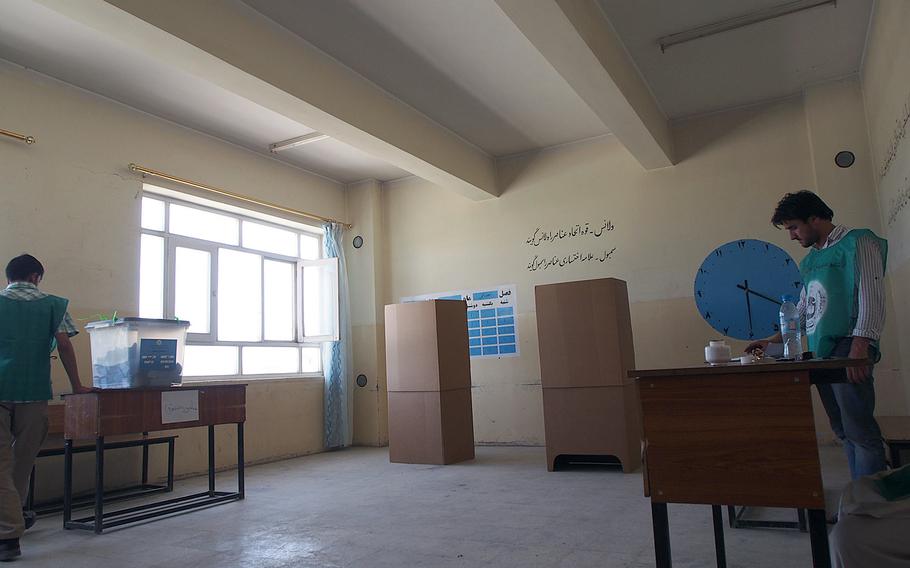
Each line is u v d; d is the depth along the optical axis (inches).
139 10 119.3
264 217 246.8
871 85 175.5
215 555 107.9
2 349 117.9
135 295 189.8
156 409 139.6
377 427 261.7
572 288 182.2
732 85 196.9
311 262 265.4
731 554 94.0
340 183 282.0
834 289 96.5
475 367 251.1
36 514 145.3
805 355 82.6
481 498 145.3
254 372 239.3
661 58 177.8
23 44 158.1
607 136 234.2
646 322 219.8
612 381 174.7
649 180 225.1
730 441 62.6
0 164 161.2
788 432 60.6
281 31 153.6
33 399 120.3
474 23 155.9
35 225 167.0
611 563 92.7
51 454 151.1
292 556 105.1
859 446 93.3
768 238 204.7
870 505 55.2
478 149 243.1
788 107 205.6
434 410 202.1
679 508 126.8
